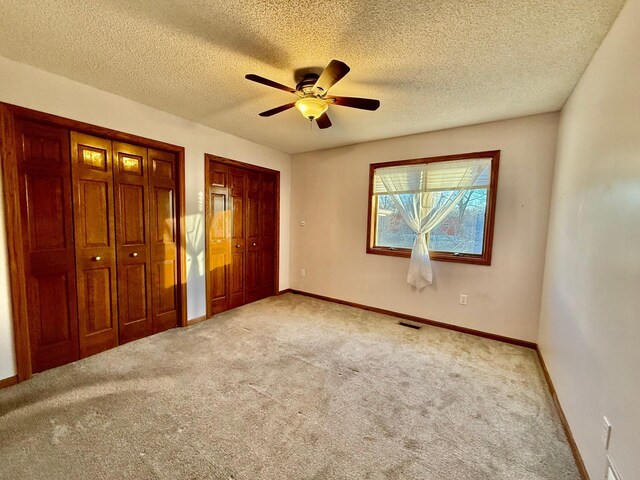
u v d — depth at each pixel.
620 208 1.24
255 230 4.17
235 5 1.41
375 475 1.38
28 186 2.10
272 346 2.73
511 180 2.86
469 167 3.08
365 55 1.82
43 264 2.19
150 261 2.89
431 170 3.30
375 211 3.79
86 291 2.44
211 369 2.29
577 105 2.02
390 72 2.01
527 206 2.80
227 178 3.67
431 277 3.29
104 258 2.54
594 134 1.63
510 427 1.72
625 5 1.30
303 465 1.42
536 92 2.24
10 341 2.03
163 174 2.95
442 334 3.12
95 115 2.36
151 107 2.73
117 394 1.95
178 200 3.07
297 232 4.60
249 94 2.44
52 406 1.81
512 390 2.10
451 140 3.16
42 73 2.07
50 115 2.12
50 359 2.26
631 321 1.07
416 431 1.67
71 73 2.12
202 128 3.22
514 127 2.82
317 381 2.16
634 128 1.16
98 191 2.48
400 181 3.52
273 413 1.79
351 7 1.41
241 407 1.84
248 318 3.50
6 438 1.54
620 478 1.07
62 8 1.44
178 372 2.24
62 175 2.26
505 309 2.95
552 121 2.65
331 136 3.54
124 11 1.46
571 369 1.72
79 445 1.51
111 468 1.38
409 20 1.49
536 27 1.51
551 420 1.79
